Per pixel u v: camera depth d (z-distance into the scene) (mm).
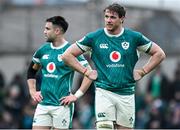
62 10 53656
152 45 25375
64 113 27734
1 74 50062
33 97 28016
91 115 46500
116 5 25062
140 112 46688
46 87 27844
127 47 25141
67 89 27734
